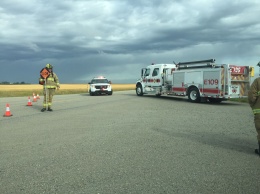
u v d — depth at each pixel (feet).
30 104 62.80
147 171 16.81
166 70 78.95
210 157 19.81
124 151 21.44
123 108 54.03
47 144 23.93
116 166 17.79
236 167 17.54
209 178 15.61
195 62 68.08
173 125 33.58
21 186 14.60
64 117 41.39
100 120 37.91
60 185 14.70
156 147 22.68
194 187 14.34
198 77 67.05
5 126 33.73
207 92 64.75
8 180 15.47
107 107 56.24
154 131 29.73
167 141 24.89
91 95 105.40
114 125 33.68
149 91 87.56
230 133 28.53
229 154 20.59
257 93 20.01
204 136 27.07
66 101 73.92
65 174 16.35
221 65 62.23
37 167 17.67
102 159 19.33
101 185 14.67
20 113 47.03
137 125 33.63
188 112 47.11
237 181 15.15
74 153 20.92
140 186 14.49
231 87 61.98
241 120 37.63
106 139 25.76
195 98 67.92
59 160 19.13
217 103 67.21
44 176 16.06
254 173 16.42
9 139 26.09
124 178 15.66
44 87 49.90
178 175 16.11
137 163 18.39
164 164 18.17
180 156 20.06
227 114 44.42
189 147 22.70
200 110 50.34
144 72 90.02
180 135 27.58
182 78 71.82
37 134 28.43
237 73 62.90
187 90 70.28
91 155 20.34
